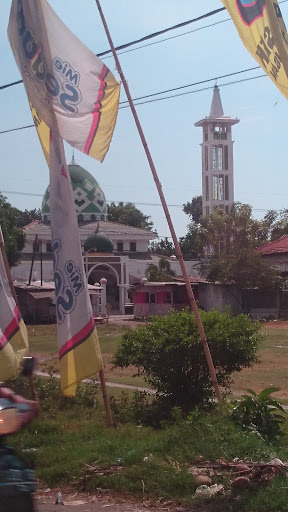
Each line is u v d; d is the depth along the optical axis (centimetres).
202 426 898
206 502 691
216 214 6694
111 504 718
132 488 747
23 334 1009
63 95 980
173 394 1189
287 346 2969
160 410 1179
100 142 993
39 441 968
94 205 7681
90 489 768
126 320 5500
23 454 878
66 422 1116
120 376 1939
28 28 983
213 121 9012
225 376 1203
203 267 6194
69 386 973
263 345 2994
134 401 1259
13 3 1005
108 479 768
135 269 7300
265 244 6475
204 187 9206
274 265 5812
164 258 7538
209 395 1186
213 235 6438
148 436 971
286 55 795
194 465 795
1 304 999
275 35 800
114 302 6669
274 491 681
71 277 984
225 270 5216
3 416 497
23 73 997
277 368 2128
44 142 1046
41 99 978
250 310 5366
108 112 1000
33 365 591
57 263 992
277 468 745
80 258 990
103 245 6412
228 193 9081
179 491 730
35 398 1073
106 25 1045
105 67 993
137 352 1179
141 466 793
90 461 840
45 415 1170
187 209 10812
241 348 1148
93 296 5612
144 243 7731
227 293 5375
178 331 1155
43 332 4178
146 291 5694
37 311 5447
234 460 802
